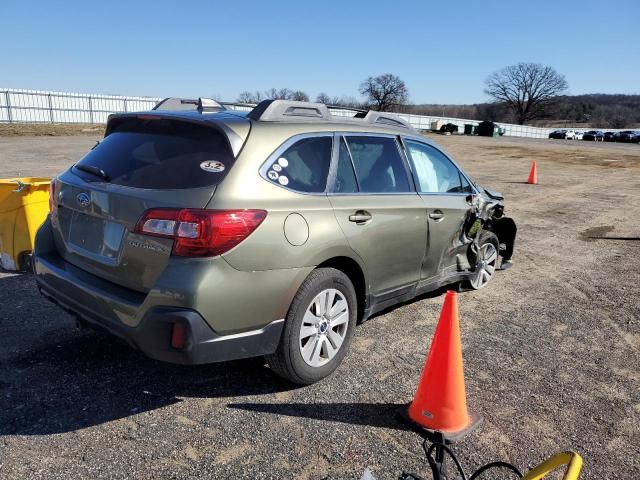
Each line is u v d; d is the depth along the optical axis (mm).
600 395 3662
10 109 40969
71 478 2584
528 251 7855
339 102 101938
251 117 3389
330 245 3424
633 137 73000
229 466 2734
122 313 3010
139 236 2988
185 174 3076
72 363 3725
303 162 3471
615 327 4961
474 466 2842
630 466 2904
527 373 3941
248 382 3582
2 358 3742
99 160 3500
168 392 3412
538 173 20062
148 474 2646
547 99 118625
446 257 4828
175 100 4066
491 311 5250
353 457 2855
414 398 3223
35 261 3719
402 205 4102
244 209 2982
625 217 11008
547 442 3082
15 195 5477
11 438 2861
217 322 2930
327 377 3697
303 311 3328
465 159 26219
